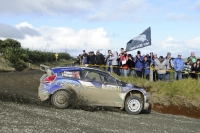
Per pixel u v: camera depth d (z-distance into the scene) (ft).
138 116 34.27
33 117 26.32
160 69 54.85
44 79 35.04
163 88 49.19
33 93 44.93
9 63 104.78
